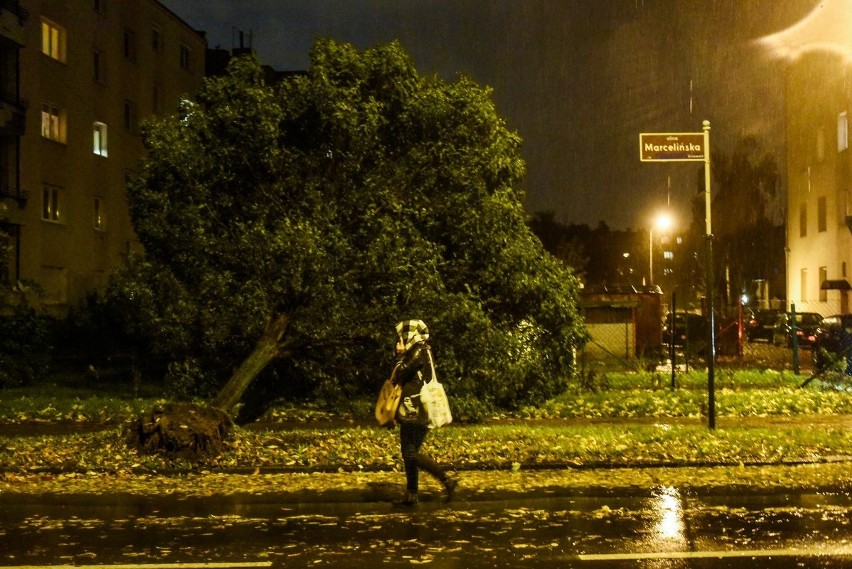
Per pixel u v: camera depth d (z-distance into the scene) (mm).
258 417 15141
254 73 13852
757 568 6781
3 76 27500
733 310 45594
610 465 11117
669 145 12641
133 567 6887
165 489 9969
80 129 31719
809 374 22312
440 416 9016
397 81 13844
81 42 31797
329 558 7141
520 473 10797
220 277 13219
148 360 21297
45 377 21906
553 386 16562
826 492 9789
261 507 9133
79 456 11172
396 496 9602
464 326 13656
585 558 7094
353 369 14078
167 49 38969
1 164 27641
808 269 51125
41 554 7289
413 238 13328
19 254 27906
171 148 13406
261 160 13312
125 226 35250
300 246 12430
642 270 91125
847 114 45562
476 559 7086
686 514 8734
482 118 14219
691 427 13750
